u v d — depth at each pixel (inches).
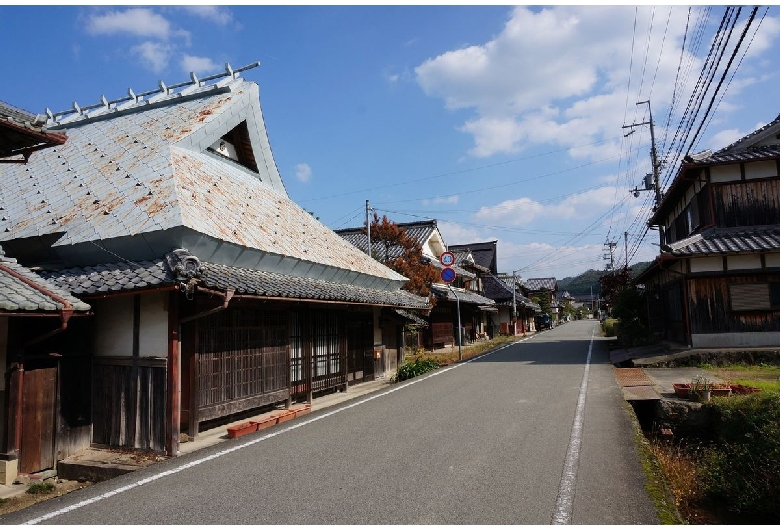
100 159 464.4
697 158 634.8
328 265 505.4
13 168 492.4
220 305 310.0
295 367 459.2
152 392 306.2
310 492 206.7
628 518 175.5
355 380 592.7
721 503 273.6
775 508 248.5
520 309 2181.3
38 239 361.1
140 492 210.8
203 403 330.0
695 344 598.9
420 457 253.1
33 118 300.2
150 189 386.3
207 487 215.8
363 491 206.5
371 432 310.7
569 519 175.2
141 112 561.9
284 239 478.6
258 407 394.3
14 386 279.0
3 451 275.3
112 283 298.5
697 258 602.2
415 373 601.9
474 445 273.6
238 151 594.2
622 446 267.7
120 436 313.4
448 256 845.2
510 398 416.5
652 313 816.9
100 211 373.4
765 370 512.1
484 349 1009.5
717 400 356.8
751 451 285.4
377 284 644.1
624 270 1400.1
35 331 291.9
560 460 243.8
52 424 299.3
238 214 442.3
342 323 554.6
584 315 4579.2
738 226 623.8
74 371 316.5
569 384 485.4
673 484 268.4
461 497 197.6
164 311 308.7
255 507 191.6
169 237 327.3
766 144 658.8
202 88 559.5
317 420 353.1
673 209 881.5
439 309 1157.1
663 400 384.2
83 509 192.4
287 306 428.1
